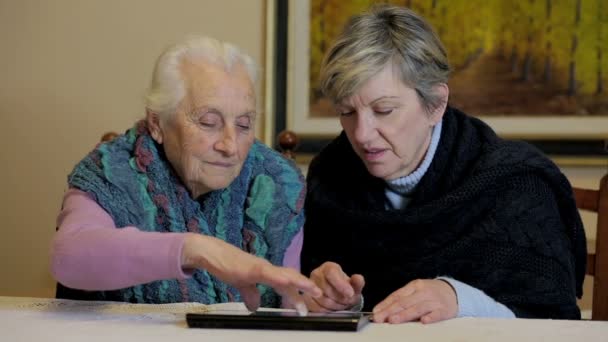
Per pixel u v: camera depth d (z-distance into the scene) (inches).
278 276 40.0
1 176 110.9
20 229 110.6
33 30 110.9
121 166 53.4
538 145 98.3
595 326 41.6
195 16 107.3
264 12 105.3
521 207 56.6
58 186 109.9
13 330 40.3
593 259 64.5
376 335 38.8
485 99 99.7
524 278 54.1
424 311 43.7
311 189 65.7
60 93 110.2
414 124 55.4
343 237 63.0
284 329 39.8
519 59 99.1
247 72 53.2
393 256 60.4
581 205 65.1
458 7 100.2
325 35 102.5
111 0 109.4
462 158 59.7
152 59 108.4
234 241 57.1
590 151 97.4
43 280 110.3
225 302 53.4
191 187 54.3
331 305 48.0
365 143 55.1
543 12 98.7
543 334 39.5
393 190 61.8
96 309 46.5
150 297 53.5
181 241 42.8
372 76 53.2
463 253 57.2
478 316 47.8
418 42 54.1
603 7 97.7
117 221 51.3
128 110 109.0
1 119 110.9
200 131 51.4
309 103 102.7
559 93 98.4
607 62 97.6
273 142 103.3
